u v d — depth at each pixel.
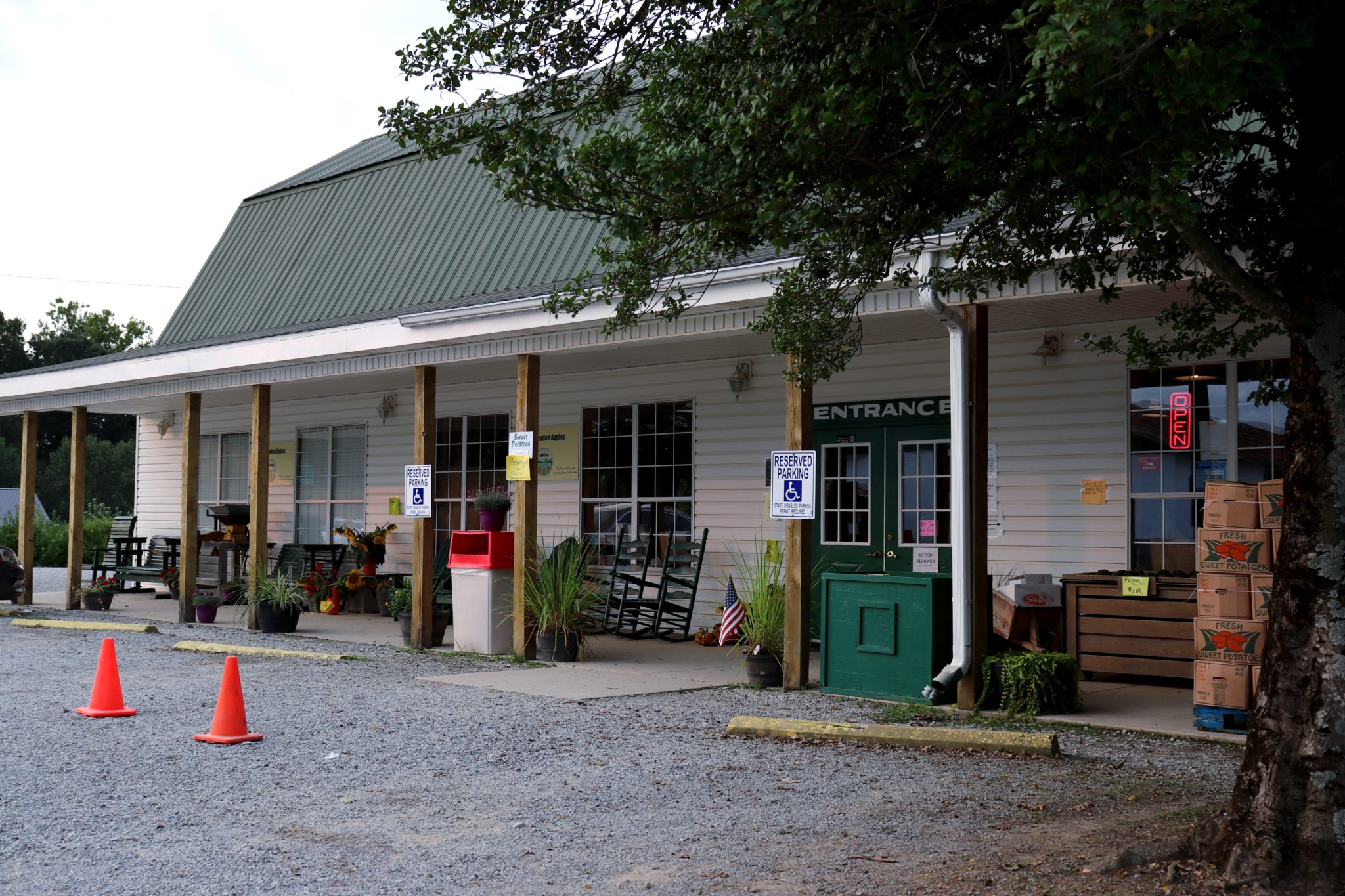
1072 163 4.94
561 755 7.52
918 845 5.36
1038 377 11.65
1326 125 4.59
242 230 22.69
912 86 5.02
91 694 9.83
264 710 9.17
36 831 5.71
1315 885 4.32
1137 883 4.62
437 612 13.66
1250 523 8.04
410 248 18.66
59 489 60.06
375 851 5.40
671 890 4.81
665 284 10.27
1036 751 7.40
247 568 18.11
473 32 5.89
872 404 13.07
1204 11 3.66
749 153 5.38
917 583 9.48
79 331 72.75
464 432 17.41
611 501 15.59
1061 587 10.75
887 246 6.28
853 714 8.99
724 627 12.43
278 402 20.06
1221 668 8.09
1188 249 6.23
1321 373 4.55
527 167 5.68
